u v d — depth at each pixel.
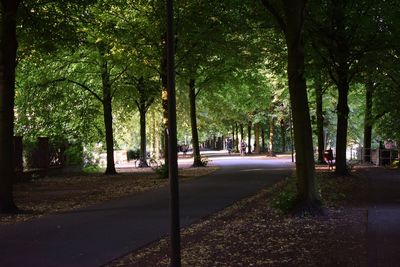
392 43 20.16
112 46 24.16
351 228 10.52
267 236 9.88
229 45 24.08
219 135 88.25
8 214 13.13
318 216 11.99
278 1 13.80
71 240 9.63
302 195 12.41
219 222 11.57
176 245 6.32
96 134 32.47
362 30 19.92
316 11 19.66
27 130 29.25
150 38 23.03
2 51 13.43
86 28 22.73
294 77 12.58
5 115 13.39
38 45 18.00
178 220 6.36
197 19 21.94
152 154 53.22
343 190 17.50
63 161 30.06
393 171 26.78
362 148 36.53
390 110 30.64
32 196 17.33
